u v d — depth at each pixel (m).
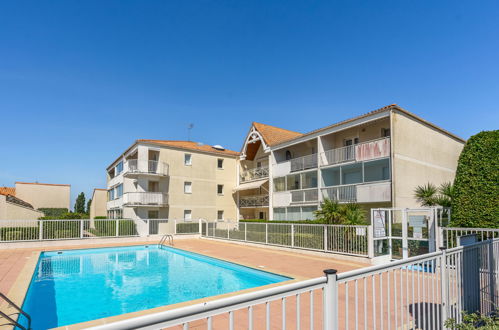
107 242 23.08
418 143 21.69
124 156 35.75
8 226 20.08
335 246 14.82
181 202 33.28
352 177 25.05
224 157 37.25
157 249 21.97
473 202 11.90
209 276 13.40
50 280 12.80
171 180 32.94
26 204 36.62
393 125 20.12
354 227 13.94
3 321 6.46
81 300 9.98
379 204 21.41
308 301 7.66
